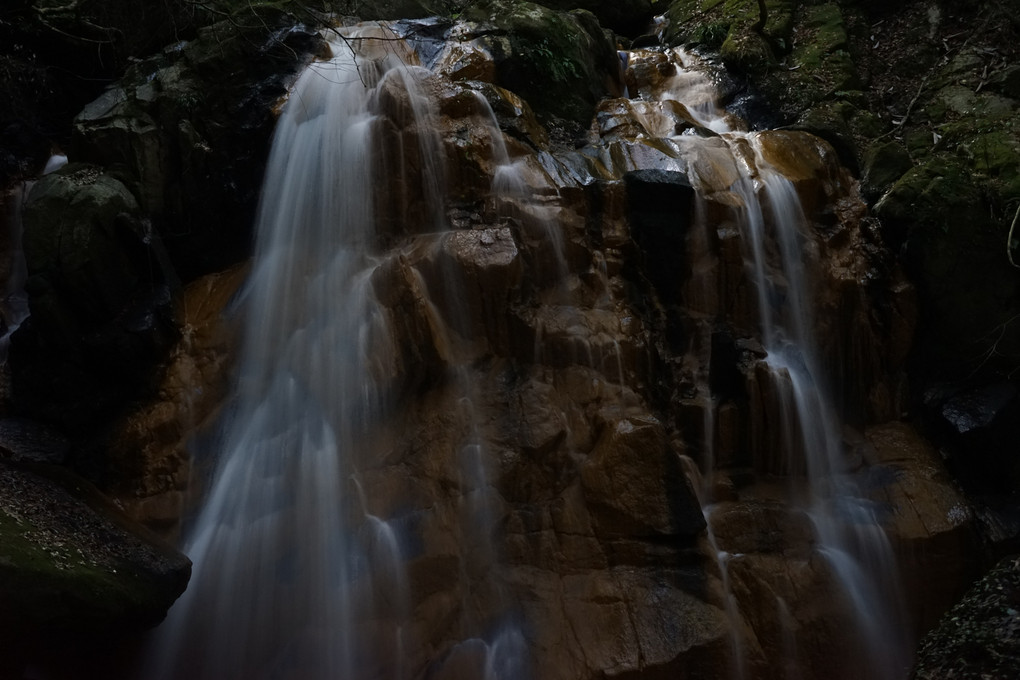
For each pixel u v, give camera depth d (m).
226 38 8.80
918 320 8.34
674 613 6.68
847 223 8.69
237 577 6.86
